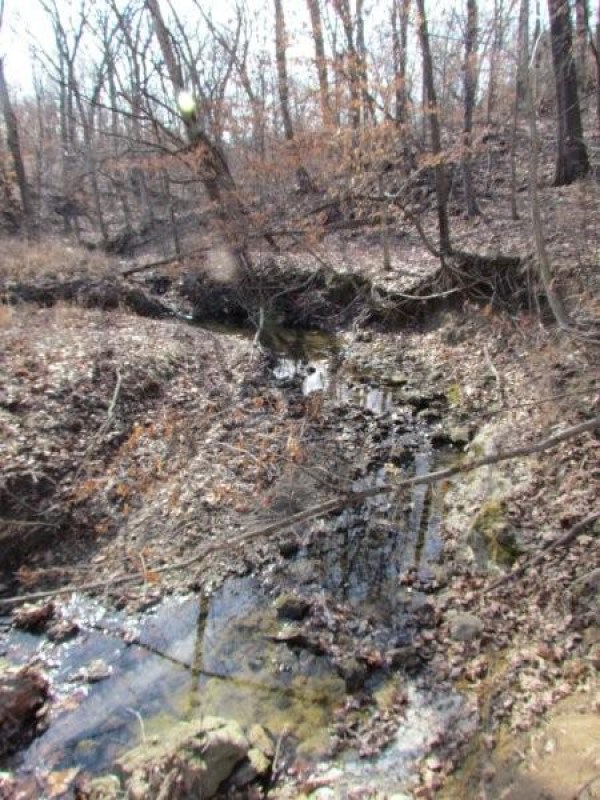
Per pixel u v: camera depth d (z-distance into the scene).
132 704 4.99
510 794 3.80
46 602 6.06
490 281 11.80
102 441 8.20
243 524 7.14
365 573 6.51
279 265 16.38
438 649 5.43
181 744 4.24
